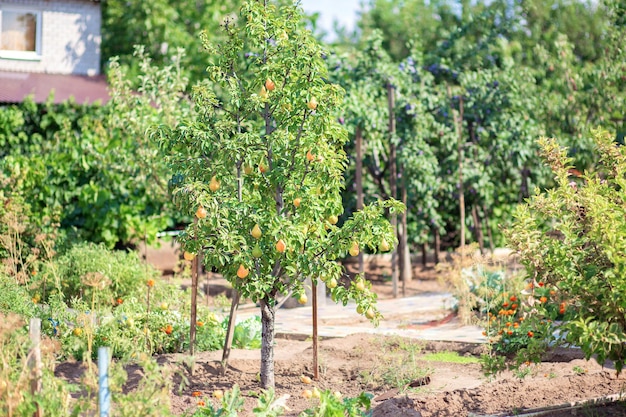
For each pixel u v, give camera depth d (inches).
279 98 311.9
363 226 297.1
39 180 582.2
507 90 673.0
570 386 288.5
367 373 330.0
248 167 303.0
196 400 293.0
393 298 598.5
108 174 592.7
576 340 252.8
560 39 751.1
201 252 304.7
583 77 714.8
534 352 274.4
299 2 320.5
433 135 660.7
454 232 788.0
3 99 725.9
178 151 326.0
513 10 966.4
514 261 560.1
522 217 270.4
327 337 428.8
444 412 263.7
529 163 684.7
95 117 693.3
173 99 559.2
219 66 323.3
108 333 339.0
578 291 255.8
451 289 533.3
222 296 481.1
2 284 368.8
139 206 601.6
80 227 598.9
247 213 297.9
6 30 834.8
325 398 251.4
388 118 642.2
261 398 257.9
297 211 308.5
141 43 1008.2
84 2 864.9
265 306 312.3
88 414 247.9
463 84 674.2
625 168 269.6
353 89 616.4
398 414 259.0
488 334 383.2
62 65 855.7
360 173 596.1
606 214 249.4
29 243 530.3
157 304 416.8
